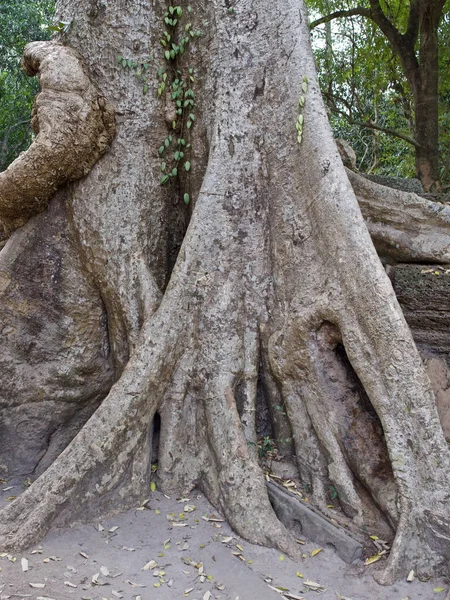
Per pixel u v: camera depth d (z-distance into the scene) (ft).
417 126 38.73
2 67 46.93
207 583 11.65
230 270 15.67
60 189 17.12
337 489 13.85
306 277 14.85
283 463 15.23
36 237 17.28
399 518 12.51
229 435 14.43
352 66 44.04
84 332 17.37
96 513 13.75
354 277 13.70
